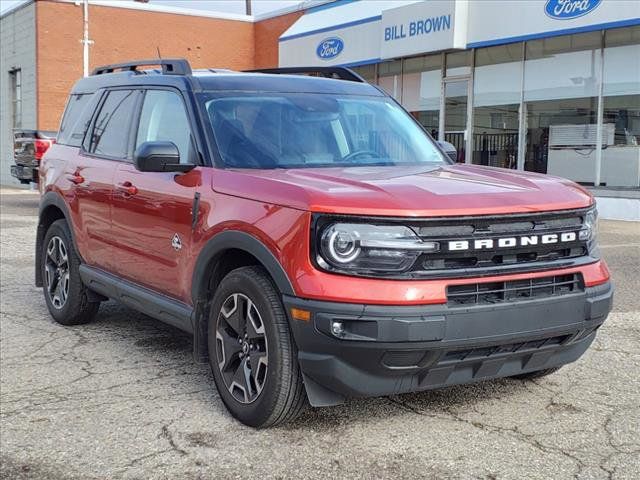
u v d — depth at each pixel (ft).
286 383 12.55
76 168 20.07
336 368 11.84
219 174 14.49
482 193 12.76
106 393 15.46
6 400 15.11
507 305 12.07
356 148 16.48
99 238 18.69
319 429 13.33
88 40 82.69
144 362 17.61
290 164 15.31
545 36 49.01
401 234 11.75
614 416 13.84
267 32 93.71
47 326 21.12
